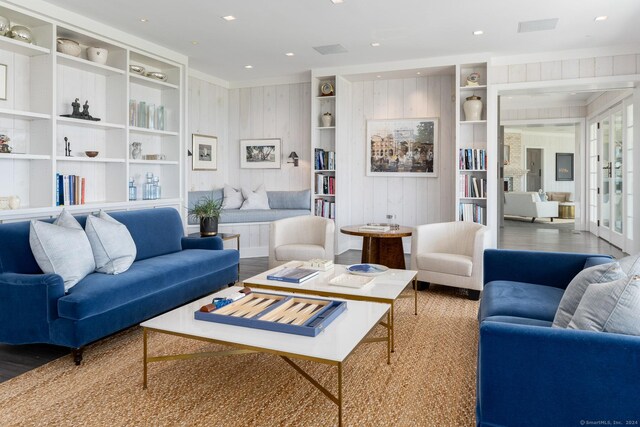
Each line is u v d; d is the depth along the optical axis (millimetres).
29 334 2744
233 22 4586
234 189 7164
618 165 7426
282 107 7199
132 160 5059
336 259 6215
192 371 2576
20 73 4160
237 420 2043
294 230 5000
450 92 6418
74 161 4734
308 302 2602
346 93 6770
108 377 2506
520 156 13789
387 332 2926
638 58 5312
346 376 2498
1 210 3729
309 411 2123
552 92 5930
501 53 5688
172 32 4891
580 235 8766
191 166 6668
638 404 1450
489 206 5836
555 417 1545
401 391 2322
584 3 4090
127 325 3053
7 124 4082
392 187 6797
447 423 2023
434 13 4344
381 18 4469
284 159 7230
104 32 4621
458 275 4125
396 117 6699
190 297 3756
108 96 5035
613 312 1644
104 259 3252
